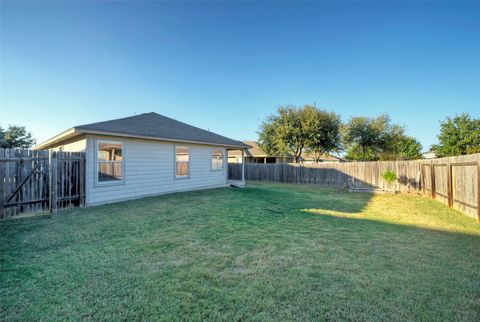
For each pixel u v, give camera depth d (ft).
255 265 10.28
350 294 8.02
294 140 71.46
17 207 19.04
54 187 21.09
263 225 17.11
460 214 21.47
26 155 19.56
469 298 7.84
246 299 7.67
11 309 7.00
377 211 22.86
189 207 23.57
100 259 10.74
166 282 8.72
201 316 6.81
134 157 28.73
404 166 40.29
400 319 6.74
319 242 13.43
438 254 11.67
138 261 10.57
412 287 8.51
